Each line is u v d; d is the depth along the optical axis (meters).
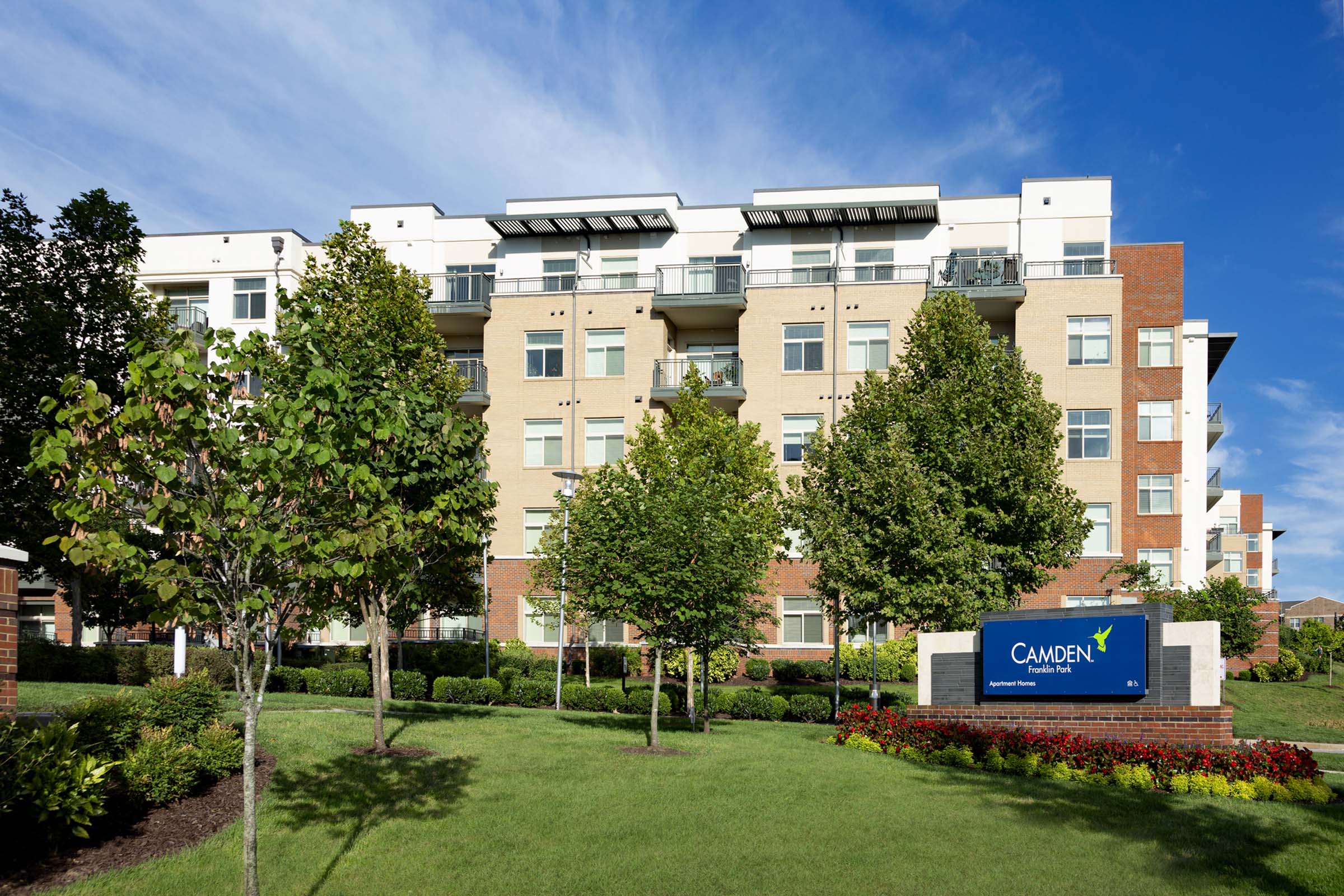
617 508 16.83
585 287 39.72
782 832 10.92
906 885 9.30
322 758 13.09
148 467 7.06
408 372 21.88
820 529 22.11
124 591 27.53
